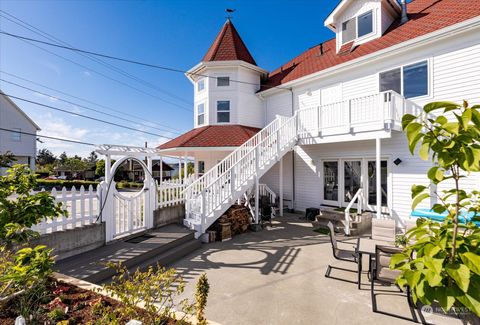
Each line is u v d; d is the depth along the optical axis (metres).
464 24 7.11
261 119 14.23
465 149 1.35
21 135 24.84
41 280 2.67
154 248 5.41
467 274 1.29
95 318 2.48
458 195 1.54
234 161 9.81
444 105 1.49
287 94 12.73
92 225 5.32
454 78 7.55
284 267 5.30
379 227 5.99
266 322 3.33
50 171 42.06
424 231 1.72
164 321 2.50
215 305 3.75
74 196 5.02
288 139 10.09
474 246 1.51
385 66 9.03
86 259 4.75
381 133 7.72
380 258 3.86
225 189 7.98
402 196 8.59
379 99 7.75
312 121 9.75
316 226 9.22
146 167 6.93
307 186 11.63
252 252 6.30
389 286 4.40
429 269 1.34
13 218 2.99
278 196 12.60
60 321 2.40
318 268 5.25
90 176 41.66
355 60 9.49
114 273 4.47
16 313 2.52
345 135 8.66
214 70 13.66
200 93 14.31
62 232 4.73
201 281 2.49
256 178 8.95
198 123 14.52
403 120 1.60
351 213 8.77
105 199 5.64
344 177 10.48
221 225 7.39
